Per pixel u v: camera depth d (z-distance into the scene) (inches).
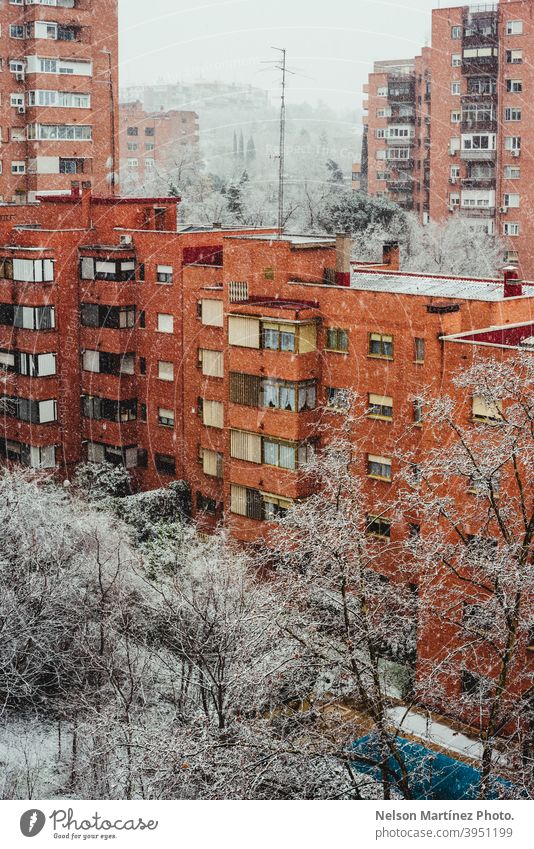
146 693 1257.4
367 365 1603.1
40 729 1295.5
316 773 927.7
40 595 1343.5
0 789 1146.7
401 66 4101.9
